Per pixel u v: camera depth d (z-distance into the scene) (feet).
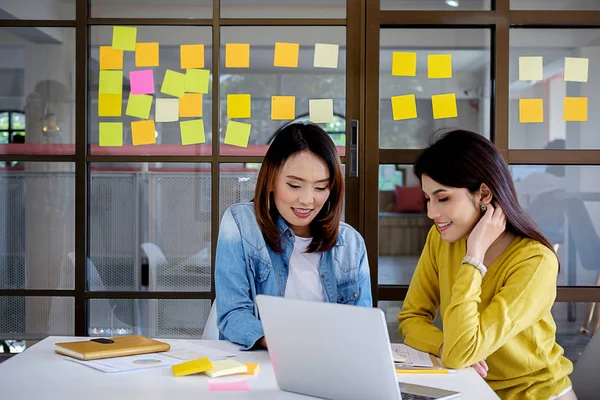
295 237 6.64
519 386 5.98
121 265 9.11
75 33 8.96
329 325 4.14
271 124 8.99
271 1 8.96
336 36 8.96
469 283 5.52
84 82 8.94
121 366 5.09
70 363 5.24
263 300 4.42
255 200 6.56
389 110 8.98
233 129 8.98
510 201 5.87
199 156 9.00
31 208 9.08
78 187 9.00
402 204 8.95
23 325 9.14
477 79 9.02
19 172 9.07
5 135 9.04
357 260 6.77
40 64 8.98
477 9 8.95
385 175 9.00
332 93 8.96
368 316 3.95
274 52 8.96
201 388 4.58
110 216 9.08
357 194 8.95
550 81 9.01
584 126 9.01
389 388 4.08
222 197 9.01
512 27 8.98
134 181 9.05
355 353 4.10
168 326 9.09
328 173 6.40
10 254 9.13
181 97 8.98
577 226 9.03
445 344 5.39
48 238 9.09
